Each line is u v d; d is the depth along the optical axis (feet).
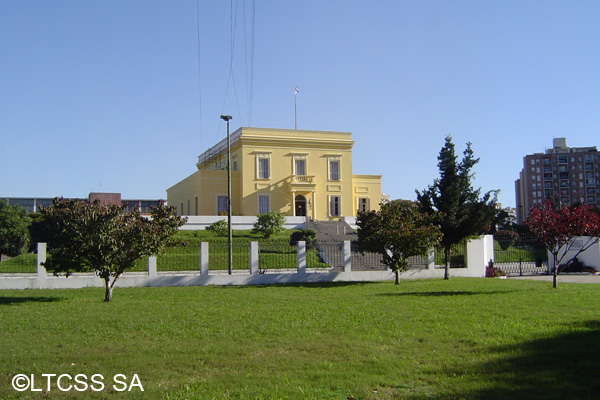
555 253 59.16
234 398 20.54
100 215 53.36
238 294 56.80
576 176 332.39
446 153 83.20
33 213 148.56
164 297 54.60
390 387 21.40
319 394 20.61
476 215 78.95
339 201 178.60
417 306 42.22
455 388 20.72
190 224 144.05
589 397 18.86
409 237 68.33
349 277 78.18
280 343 29.14
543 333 29.37
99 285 68.39
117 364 25.61
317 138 178.40
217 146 200.75
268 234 128.98
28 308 45.73
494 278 79.20
